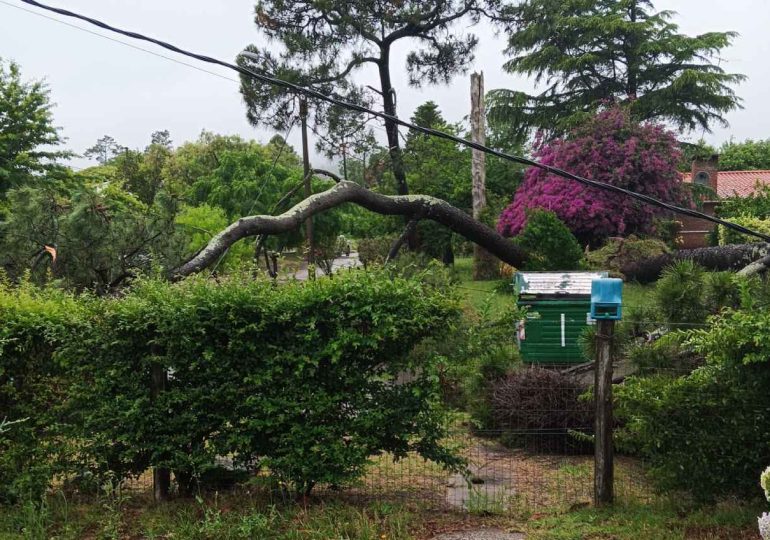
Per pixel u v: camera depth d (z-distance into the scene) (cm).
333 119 2375
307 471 589
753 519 539
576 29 3531
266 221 1132
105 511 584
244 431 603
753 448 563
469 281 2028
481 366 873
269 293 607
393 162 2469
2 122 2531
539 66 3591
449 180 2759
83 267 1091
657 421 582
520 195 2358
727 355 567
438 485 680
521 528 553
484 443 841
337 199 1260
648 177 2261
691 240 3159
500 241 1514
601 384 598
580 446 801
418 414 605
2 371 597
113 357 610
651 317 828
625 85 3628
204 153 5572
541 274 1008
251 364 604
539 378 836
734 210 3109
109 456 612
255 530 534
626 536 520
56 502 602
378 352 606
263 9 2339
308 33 2414
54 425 606
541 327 955
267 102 2338
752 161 5453
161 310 597
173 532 533
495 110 3725
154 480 621
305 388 597
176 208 1191
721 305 798
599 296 592
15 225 1093
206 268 1057
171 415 612
